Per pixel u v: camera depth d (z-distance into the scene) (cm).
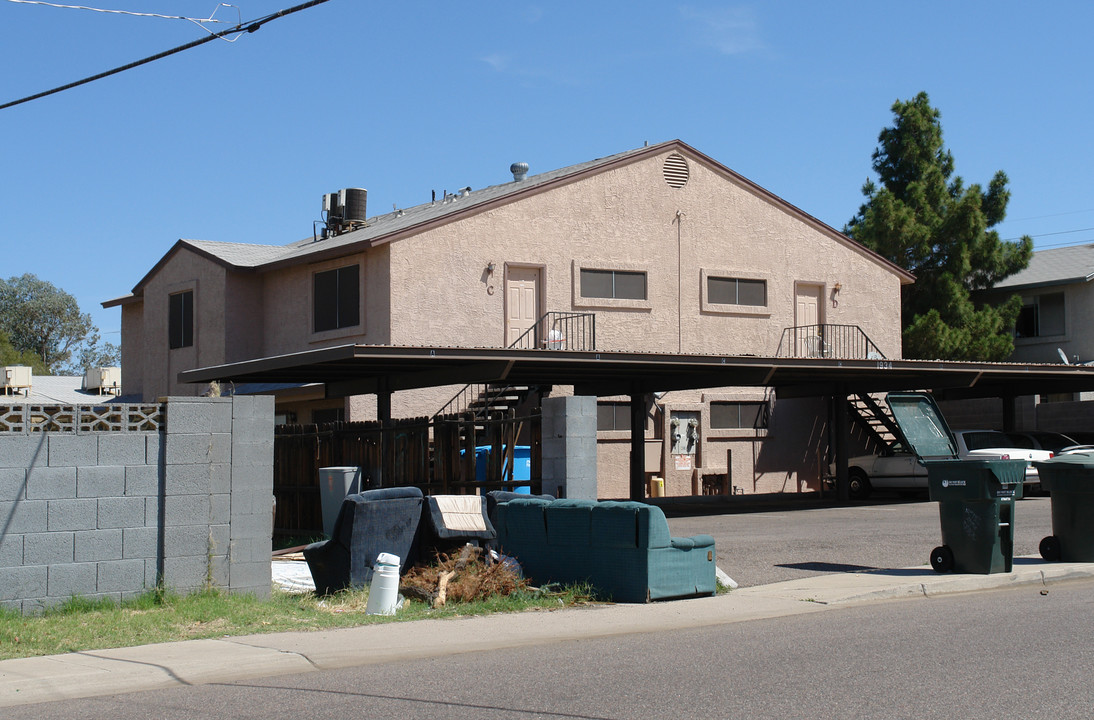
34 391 4366
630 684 774
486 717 686
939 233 3884
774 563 1505
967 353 3731
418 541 1259
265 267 2939
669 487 2941
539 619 1077
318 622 1041
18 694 761
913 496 2939
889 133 4131
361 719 686
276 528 2161
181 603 1063
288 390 2739
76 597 1036
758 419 3131
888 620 1048
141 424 1089
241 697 754
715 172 3077
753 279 3116
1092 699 710
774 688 752
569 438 1519
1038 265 4109
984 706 694
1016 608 1112
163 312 3300
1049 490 1475
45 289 8762
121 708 725
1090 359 3769
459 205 2997
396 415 2619
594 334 2678
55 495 1032
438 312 2614
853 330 3281
